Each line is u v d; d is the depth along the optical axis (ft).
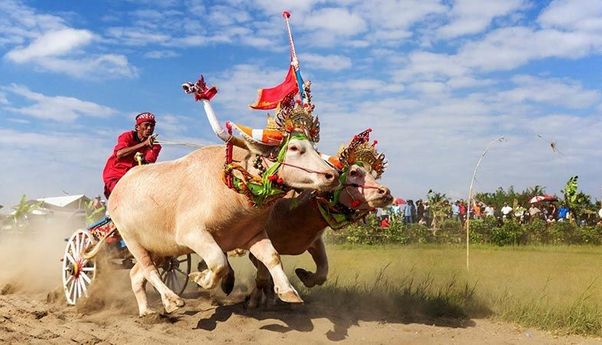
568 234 82.38
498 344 25.43
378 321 29.01
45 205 79.71
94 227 32.50
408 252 68.95
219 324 27.50
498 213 96.68
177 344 24.47
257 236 26.17
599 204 93.09
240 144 25.07
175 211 26.50
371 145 27.84
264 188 24.16
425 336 26.27
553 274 46.80
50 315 29.76
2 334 26.04
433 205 84.48
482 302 31.83
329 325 27.40
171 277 34.78
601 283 41.42
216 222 25.46
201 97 25.11
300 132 24.32
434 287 35.58
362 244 79.61
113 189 29.04
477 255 65.82
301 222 28.25
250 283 38.04
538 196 95.61
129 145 32.27
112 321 28.66
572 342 26.32
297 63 28.09
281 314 29.40
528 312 29.60
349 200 27.20
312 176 23.70
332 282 37.99
